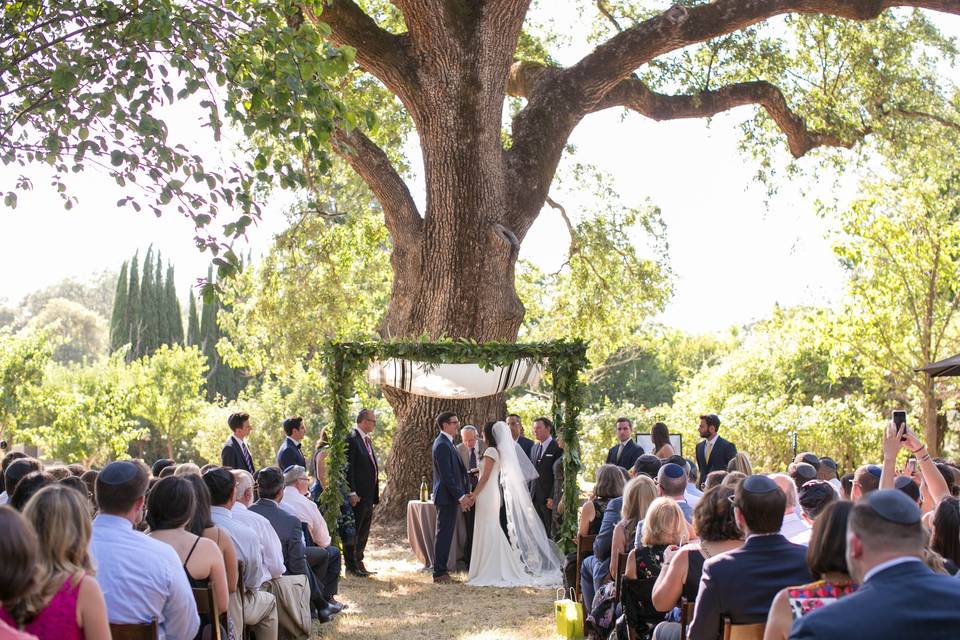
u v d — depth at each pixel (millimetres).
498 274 15328
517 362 11797
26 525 2822
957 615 2406
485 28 14828
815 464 8500
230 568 5586
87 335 88812
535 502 12031
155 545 4406
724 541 4551
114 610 4230
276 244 22344
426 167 15414
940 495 5254
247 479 7094
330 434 11531
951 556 4305
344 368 11562
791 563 3834
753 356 32125
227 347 25812
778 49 20125
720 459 12633
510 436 11414
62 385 34875
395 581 11141
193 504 5137
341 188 22297
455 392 11922
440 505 11133
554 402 11969
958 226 19734
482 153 15148
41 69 8680
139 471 4461
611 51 16656
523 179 15953
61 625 3207
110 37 8398
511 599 9883
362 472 11609
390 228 16172
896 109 20203
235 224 7969
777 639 3176
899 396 24766
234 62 7922
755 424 23125
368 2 19938
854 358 21000
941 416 23828
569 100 16594
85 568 3406
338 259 23062
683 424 25625
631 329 25812
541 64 18797
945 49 20109
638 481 6457
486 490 11164
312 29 8094
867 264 20203
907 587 2461
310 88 7895
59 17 8500
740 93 19188
